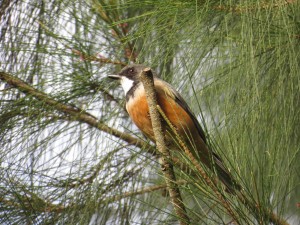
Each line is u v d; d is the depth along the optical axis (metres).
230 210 4.94
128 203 7.86
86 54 8.54
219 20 7.14
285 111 6.75
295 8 6.74
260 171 5.64
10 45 8.62
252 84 6.79
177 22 7.29
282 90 6.62
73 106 8.53
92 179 7.93
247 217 4.90
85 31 8.70
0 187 7.70
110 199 7.77
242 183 5.26
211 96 7.39
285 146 6.62
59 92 8.38
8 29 8.69
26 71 8.46
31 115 8.34
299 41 6.82
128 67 8.37
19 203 7.71
